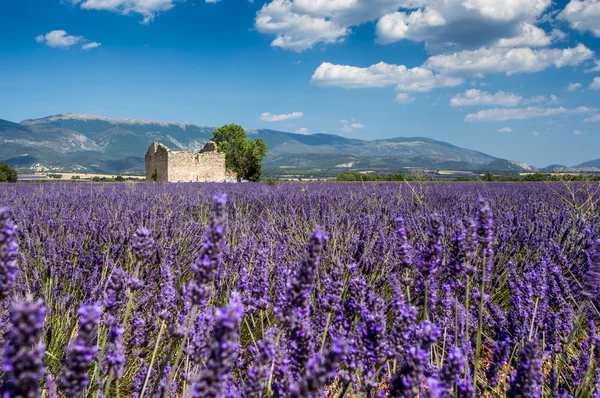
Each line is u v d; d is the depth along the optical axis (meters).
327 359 1.02
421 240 3.79
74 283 3.09
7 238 1.02
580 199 7.34
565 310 2.29
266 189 11.36
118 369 1.41
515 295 2.41
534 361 1.28
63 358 2.05
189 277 3.65
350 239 4.05
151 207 6.39
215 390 0.96
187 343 1.91
